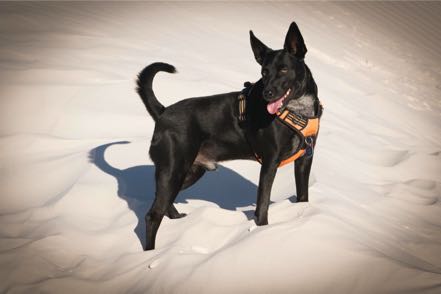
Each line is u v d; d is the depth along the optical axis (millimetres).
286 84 4363
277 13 14555
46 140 6539
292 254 3703
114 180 5566
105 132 6934
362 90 10844
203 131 4602
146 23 11453
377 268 3504
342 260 3619
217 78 8742
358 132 8359
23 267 3998
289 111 4316
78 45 9344
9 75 7797
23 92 7426
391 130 8953
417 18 17828
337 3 17312
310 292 3408
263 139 4414
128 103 7562
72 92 7582
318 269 3570
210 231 4332
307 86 4508
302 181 4707
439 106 11609
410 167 7246
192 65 9203
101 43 9602
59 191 5504
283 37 12352
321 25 14758
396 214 5617
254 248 3779
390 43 15047
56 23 10594
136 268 3982
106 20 11312
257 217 4340
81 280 3852
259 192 4410
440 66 14258
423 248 4703
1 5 11453
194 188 5734
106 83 7945
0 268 3982
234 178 6000
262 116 4406
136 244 4438
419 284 3338
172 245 4230
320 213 4215
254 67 9906
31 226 4789
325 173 6285
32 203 5340
